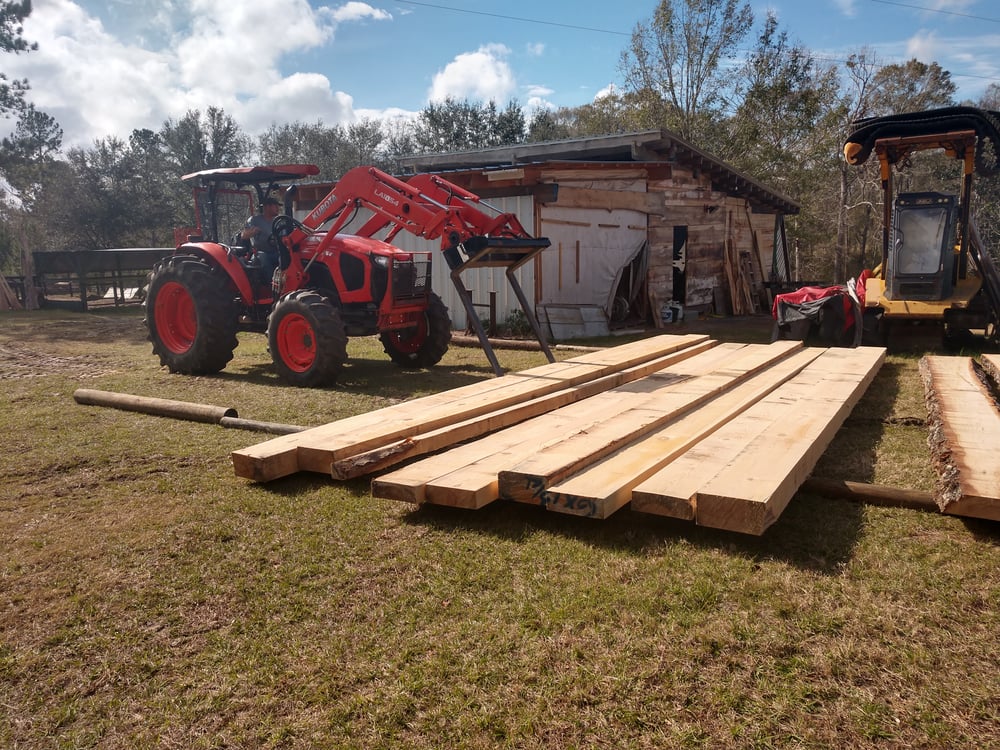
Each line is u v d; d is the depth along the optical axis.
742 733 2.01
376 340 10.44
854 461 4.49
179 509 3.77
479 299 11.54
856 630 2.48
